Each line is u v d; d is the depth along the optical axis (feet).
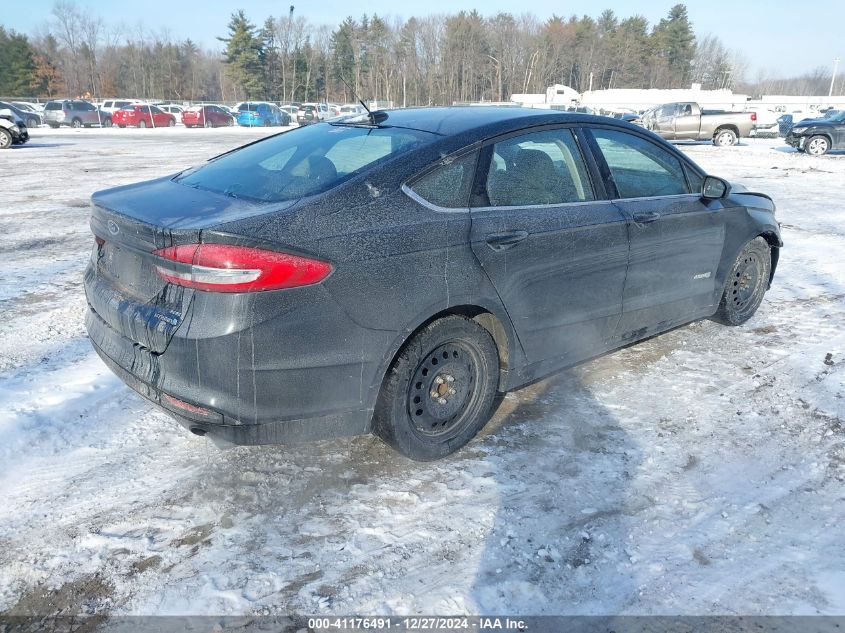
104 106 130.62
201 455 10.53
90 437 10.98
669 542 8.73
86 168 49.34
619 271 12.19
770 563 8.36
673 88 302.66
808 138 68.59
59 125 118.42
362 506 9.36
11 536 8.61
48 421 11.39
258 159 11.05
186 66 268.62
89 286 10.21
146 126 124.26
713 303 15.06
